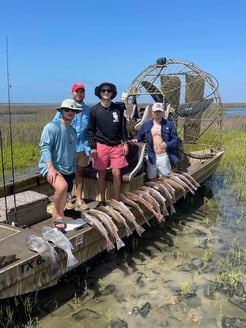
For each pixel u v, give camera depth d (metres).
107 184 5.88
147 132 6.51
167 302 3.94
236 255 5.14
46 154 4.15
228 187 8.88
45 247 3.47
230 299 4.02
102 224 4.33
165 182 6.02
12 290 3.18
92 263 4.83
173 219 6.63
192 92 9.99
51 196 6.28
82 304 3.87
